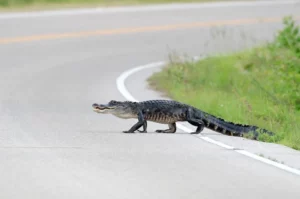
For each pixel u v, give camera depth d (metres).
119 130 36.88
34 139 33.59
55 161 29.09
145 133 36.16
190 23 97.62
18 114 41.06
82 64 66.12
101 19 97.44
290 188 26.22
